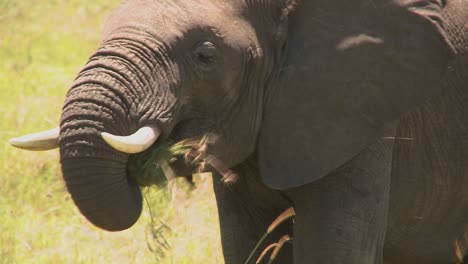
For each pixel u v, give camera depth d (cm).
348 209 1023
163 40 952
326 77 995
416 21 1000
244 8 987
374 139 1009
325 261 1025
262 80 1000
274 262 1124
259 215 1112
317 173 1006
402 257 1171
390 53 998
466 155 1126
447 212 1154
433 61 1001
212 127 988
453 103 1110
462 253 1191
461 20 1104
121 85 928
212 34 967
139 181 970
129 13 966
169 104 948
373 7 999
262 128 1011
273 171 1010
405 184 1116
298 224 1042
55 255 1348
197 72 966
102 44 952
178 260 1313
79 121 917
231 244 1116
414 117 1096
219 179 1105
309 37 998
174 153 962
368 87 1000
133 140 910
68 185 927
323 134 1003
